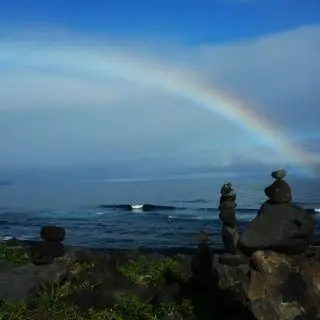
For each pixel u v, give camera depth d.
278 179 8.22
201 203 78.31
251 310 7.75
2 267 14.44
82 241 37.41
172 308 11.51
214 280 12.23
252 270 7.98
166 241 35.56
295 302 7.66
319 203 62.84
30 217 60.81
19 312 11.10
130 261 14.98
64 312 11.36
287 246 7.84
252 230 8.00
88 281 13.30
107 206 75.06
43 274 12.91
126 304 11.77
